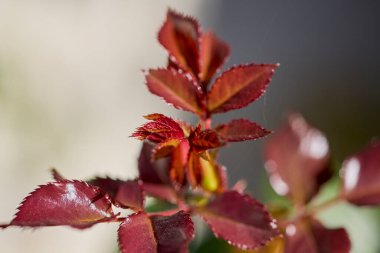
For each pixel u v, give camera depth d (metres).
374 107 0.78
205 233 0.36
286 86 0.79
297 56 0.82
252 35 0.83
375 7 0.85
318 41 0.83
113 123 0.83
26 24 0.87
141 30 0.87
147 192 0.29
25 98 0.84
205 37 0.28
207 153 0.25
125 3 0.88
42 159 0.82
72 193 0.24
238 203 0.25
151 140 0.25
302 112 0.77
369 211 0.38
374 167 0.31
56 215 0.23
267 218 0.25
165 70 0.27
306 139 0.32
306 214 0.30
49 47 0.86
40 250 0.80
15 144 0.82
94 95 0.84
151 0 0.88
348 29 0.84
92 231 0.81
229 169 0.71
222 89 0.27
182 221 0.24
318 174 0.32
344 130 0.76
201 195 0.29
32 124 0.83
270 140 0.32
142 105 0.84
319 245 0.29
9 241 0.79
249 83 0.27
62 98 0.84
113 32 0.87
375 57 0.82
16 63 0.84
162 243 0.23
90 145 0.83
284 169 0.32
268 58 0.82
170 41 0.28
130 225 0.24
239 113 0.73
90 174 0.81
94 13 0.88
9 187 0.81
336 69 0.81
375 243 0.37
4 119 0.82
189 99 0.27
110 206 0.24
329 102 0.78
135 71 0.85
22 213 0.23
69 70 0.85
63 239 0.80
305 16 0.84
